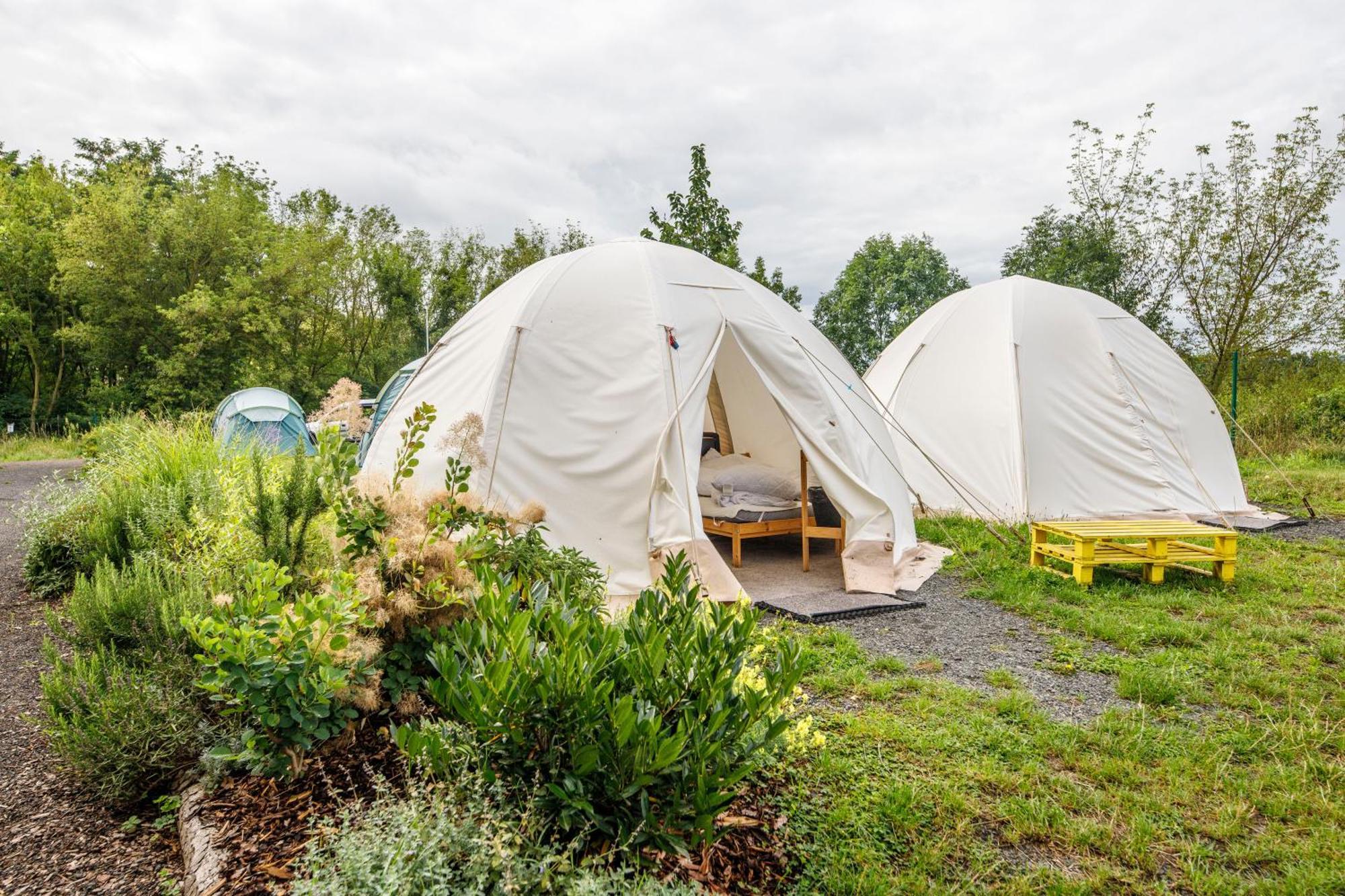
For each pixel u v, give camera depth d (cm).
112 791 284
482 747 232
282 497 436
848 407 720
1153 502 881
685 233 1345
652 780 212
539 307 631
